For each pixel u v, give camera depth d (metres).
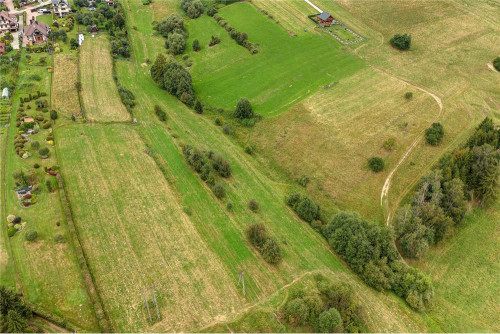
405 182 95.94
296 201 89.31
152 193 88.44
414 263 80.00
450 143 106.69
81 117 108.38
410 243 77.81
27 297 64.94
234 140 109.25
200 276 71.94
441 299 74.19
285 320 65.81
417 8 175.88
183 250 76.50
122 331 62.12
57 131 102.62
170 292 68.62
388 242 75.81
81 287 67.19
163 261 73.81
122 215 82.19
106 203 84.44
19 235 75.31
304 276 74.56
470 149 96.75
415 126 111.56
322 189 94.62
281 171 100.56
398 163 100.44
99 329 61.72
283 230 84.00
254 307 67.75
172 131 109.44
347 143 105.44
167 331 62.84
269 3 181.25
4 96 111.31
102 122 108.00
